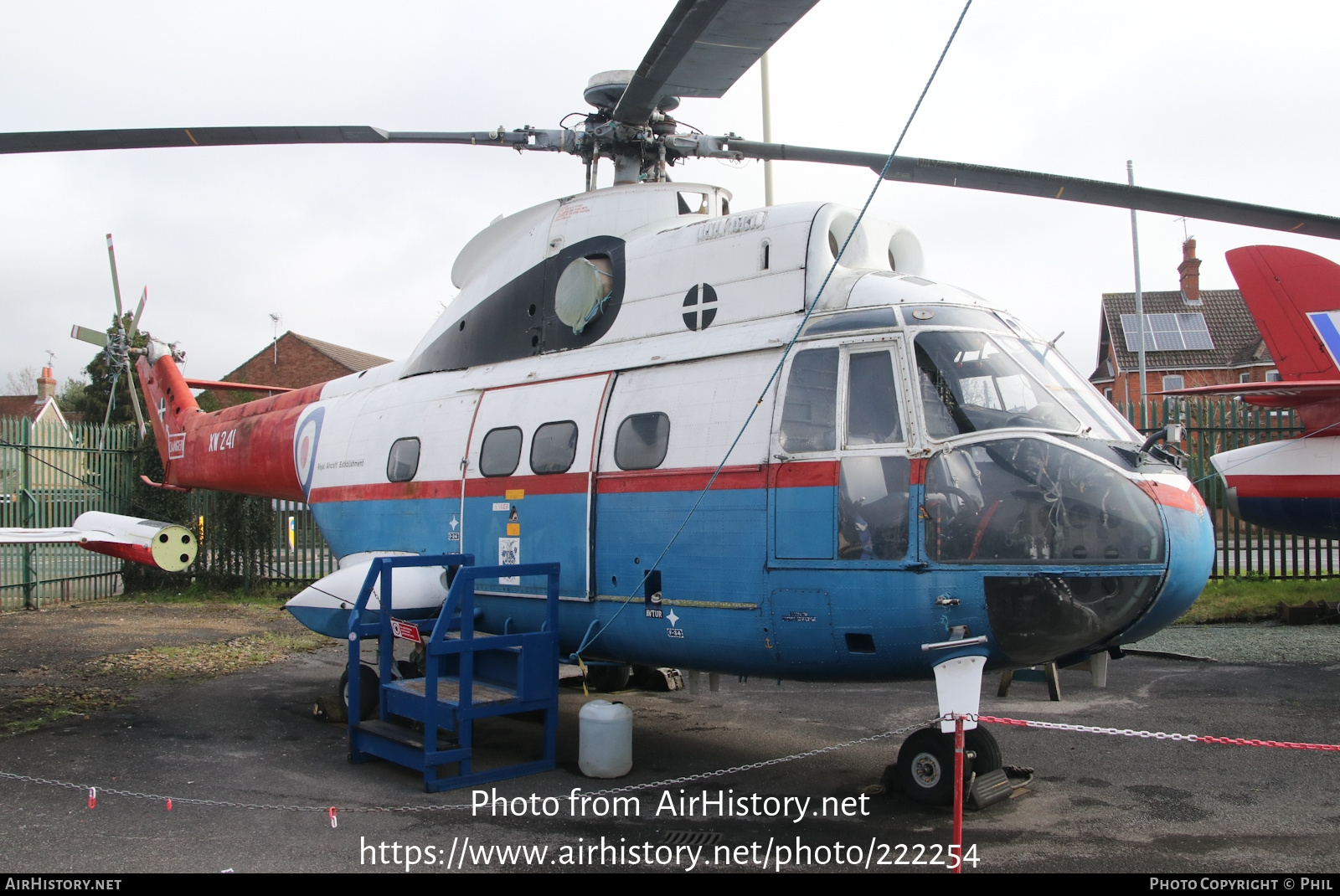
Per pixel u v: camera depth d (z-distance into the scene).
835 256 5.84
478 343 7.80
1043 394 5.17
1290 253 11.95
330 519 8.76
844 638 5.10
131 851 4.65
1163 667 9.45
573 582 6.31
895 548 4.89
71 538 9.02
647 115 6.46
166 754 6.55
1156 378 39.53
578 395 6.57
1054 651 4.79
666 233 6.59
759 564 5.33
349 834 4.96
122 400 33.22
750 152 7.19
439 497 7.43
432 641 5.74
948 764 5.29
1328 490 11.52
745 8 4.32
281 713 7.89
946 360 5.08
